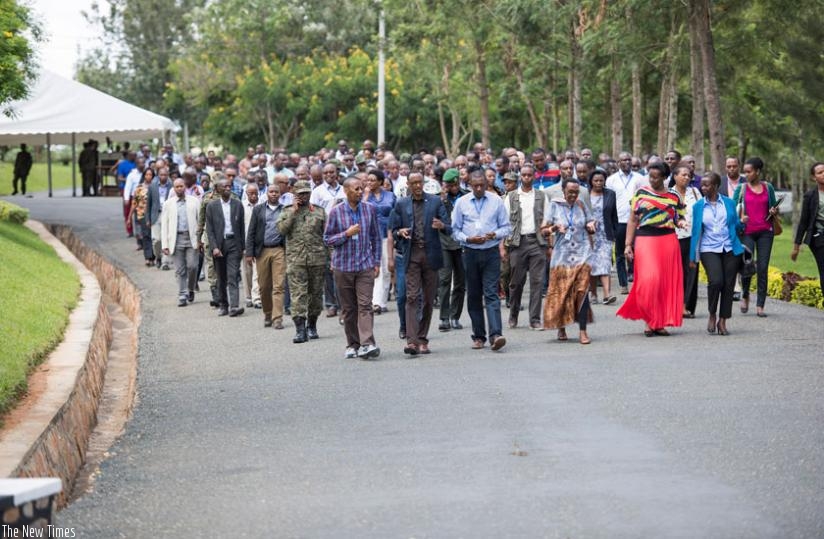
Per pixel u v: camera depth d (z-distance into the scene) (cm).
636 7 2964
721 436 1048
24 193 5088
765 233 1855
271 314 1984
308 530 812
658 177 1638
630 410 1166
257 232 1958
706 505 839
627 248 1673
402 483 925
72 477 1123
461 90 5203
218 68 6938
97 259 3138
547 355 1533
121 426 1411
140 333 1952
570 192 1616
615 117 3516
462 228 1587
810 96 3178
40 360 1473
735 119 3703
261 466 1009
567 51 3566
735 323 1788
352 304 1595
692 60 3020
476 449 1027
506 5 3381
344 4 7131
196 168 3081
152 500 917
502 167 2248
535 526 798
